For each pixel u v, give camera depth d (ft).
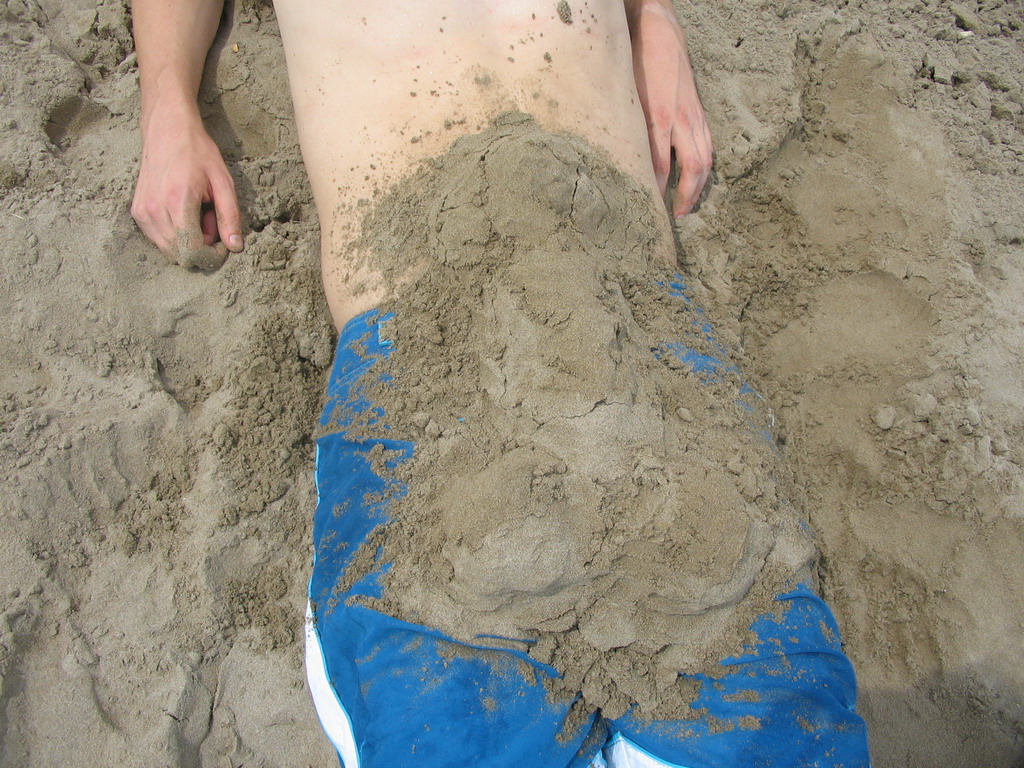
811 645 4.57
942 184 7.67
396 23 5.76
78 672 5.28
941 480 6.45
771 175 8.09
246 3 7.75
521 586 4.17
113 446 5.91
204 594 5.65
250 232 6.96
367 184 5.82
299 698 5.57
